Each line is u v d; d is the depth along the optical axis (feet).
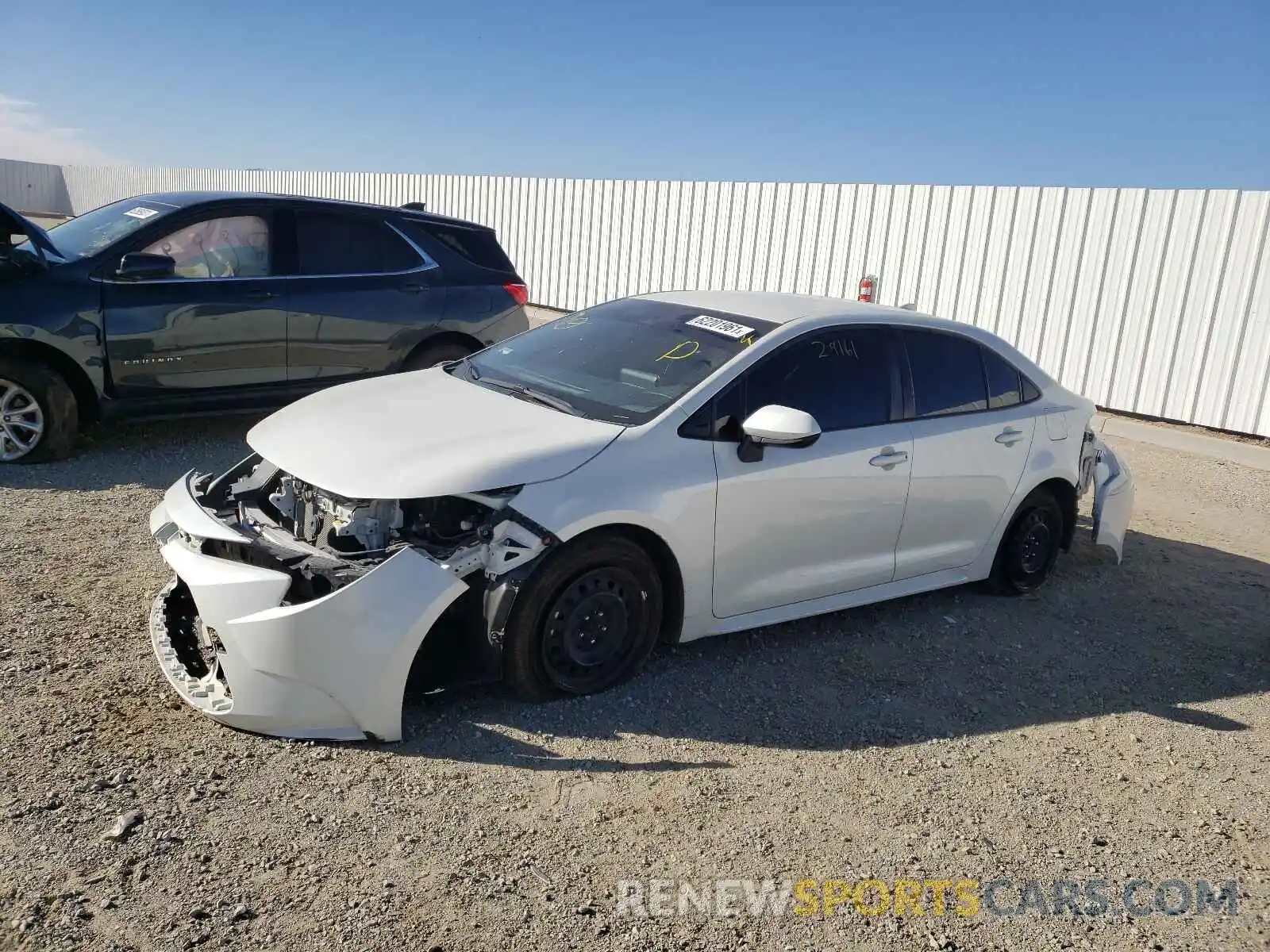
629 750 12.15
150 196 24.45
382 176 75.05
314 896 9.16
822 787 11.84
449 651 12.55
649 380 14.55
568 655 12.78
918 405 16.51
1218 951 9.68
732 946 9.11
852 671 15.12
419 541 12.11
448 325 25.91
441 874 9.62
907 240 44.70
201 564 11.60
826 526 15.07
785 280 49.73
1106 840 11.38
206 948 8.39
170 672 12.19
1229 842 11.57
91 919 8.58
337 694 11.25
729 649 15.40
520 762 11.62
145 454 23.11
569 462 12.53
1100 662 16.49
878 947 9.30
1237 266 35.88
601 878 9.82
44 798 10.08
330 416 13.89
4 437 21.18
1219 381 36.78
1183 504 27.78
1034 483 18.16
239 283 22.88
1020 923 9.84
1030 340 41.63
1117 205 38.58
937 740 13.28
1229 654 17.33
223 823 10.02
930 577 17.24
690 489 13.30
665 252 55.42
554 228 62.44
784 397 14.75
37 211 125.18
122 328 21.50
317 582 11.59
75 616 14.21
